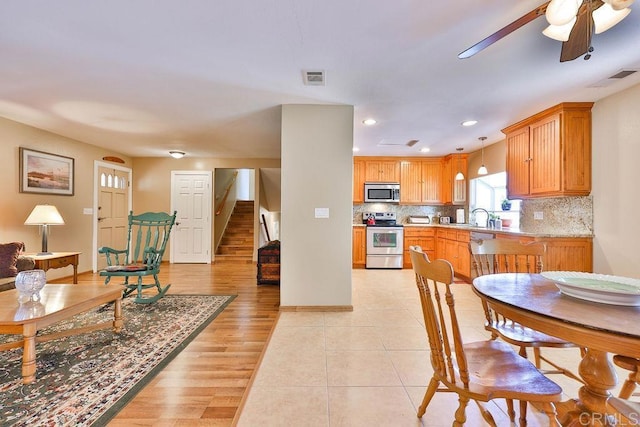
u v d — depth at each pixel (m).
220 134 4.54
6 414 1.58
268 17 1.81
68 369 2.05
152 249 3.57
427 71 2.49
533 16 1.44
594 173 3.10
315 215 3.30
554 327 1.05
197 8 1.72
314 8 1.73
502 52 2.19
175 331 2.73
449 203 6.04
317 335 2.64
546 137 3.38
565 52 1.65
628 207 2.79
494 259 2.18
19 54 2.23
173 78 2.63
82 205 5.02
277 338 2.57
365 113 3.55
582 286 1.24
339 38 2.03
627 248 2.79
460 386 1.24
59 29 1.92
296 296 3.30
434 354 1.39
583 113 3.15
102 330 2.75
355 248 6.04
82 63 2.37
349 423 1.54
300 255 3.30
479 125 4.02
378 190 6.17
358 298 3.83
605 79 2.61
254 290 4.21
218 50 2.18
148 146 5.37
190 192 6.48
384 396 1.77
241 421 1.54
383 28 1.92
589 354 1.33
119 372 2.02
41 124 4.01
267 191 7.69
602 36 1.95
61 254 3.86
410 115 3.60
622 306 1.16
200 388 1.85
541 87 2.79
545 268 3.12
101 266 5.45
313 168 3.30
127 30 1.94
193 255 6.46
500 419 1.58
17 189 3.90
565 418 1.34
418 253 1.38
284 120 3.28
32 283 2.15
